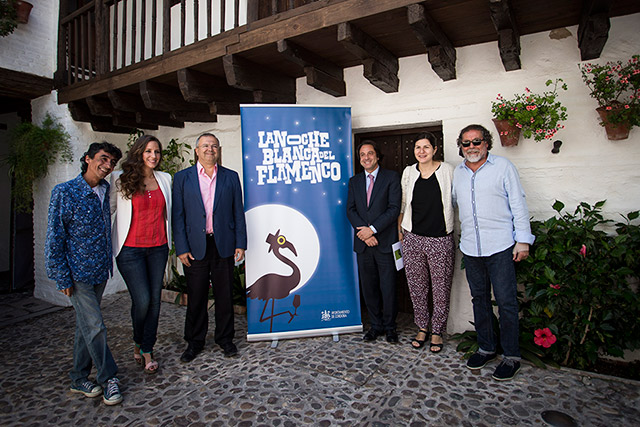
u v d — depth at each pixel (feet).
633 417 6.65
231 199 9.57
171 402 7.52
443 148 10.42
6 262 20.21
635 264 7.93
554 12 8.12
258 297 10.24
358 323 10.53
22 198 16.99
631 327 7.95
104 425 6.89
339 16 8.28
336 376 8.30
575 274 8.18
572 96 8.87
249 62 10.50
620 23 8.39
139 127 15.89
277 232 10.34
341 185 10.66
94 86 13.37
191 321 9.43
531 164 9.29
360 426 6.61
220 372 8.67
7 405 7.63
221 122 14.78
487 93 9.73
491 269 8.18
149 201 8.46
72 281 7.39
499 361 8.66
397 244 9.84
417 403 7.21
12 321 13.15
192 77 10.93
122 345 10.54
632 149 8.38
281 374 8.46
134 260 8.35
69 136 15.10
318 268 10.47
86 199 7.50
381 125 11.25
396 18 8.14
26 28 14.56
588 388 7.55
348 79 11.68
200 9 14.90
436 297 9.30
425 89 10.52
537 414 6.79
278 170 10.41
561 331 8.46
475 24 8.55
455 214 10.13
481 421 6.65
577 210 8.51
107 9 13.14
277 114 10.47
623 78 7.70
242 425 6.72
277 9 9.24
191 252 9.25
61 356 10.05
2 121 19.72
